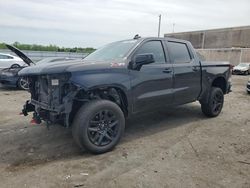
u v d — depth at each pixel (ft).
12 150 13.43
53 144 14.23
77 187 9.87
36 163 11.93
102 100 12.94
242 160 12.39
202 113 21.33
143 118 19.69
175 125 17.95
